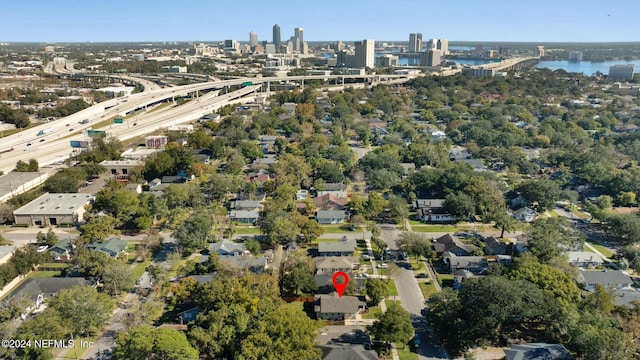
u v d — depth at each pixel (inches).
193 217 5305.1
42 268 4753.9
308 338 3191.4
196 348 3262.8
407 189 6978.4
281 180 7027.6
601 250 5349.4
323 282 4350.4
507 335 3693.4
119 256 4881.9
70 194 6471.5
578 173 7755.9
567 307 3565.5
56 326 3341.5
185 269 4542.3
